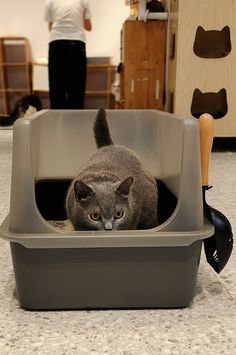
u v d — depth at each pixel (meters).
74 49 3.02
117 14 4.79
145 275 0.79
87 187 0.89
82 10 3.05
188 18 2.14
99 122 1.27
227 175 1.92
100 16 4.79
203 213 0.83
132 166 1.09
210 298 0.87
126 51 2.72
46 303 0.81
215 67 2.23
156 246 0.76
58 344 0.72
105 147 1.19
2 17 4.79
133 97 2.81
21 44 4.87
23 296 0.80
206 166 0.85
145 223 1.09
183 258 0.78
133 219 0.97
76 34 3.01
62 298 0.80
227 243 0.87
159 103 2.82
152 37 2.70
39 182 1.18
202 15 2.14
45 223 0.76
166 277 0.80
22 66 4.95
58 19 2.96
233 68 2.23
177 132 0.91
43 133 1.17
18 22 4.81
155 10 2.70
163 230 0.77
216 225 0.85
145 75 2.78
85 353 0.69
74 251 0.77
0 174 1.95
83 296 0.80
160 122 1.18
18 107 4.00
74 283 0.79
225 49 2.21
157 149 1.23
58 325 0.77
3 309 0.82
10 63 4.88
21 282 0.79
